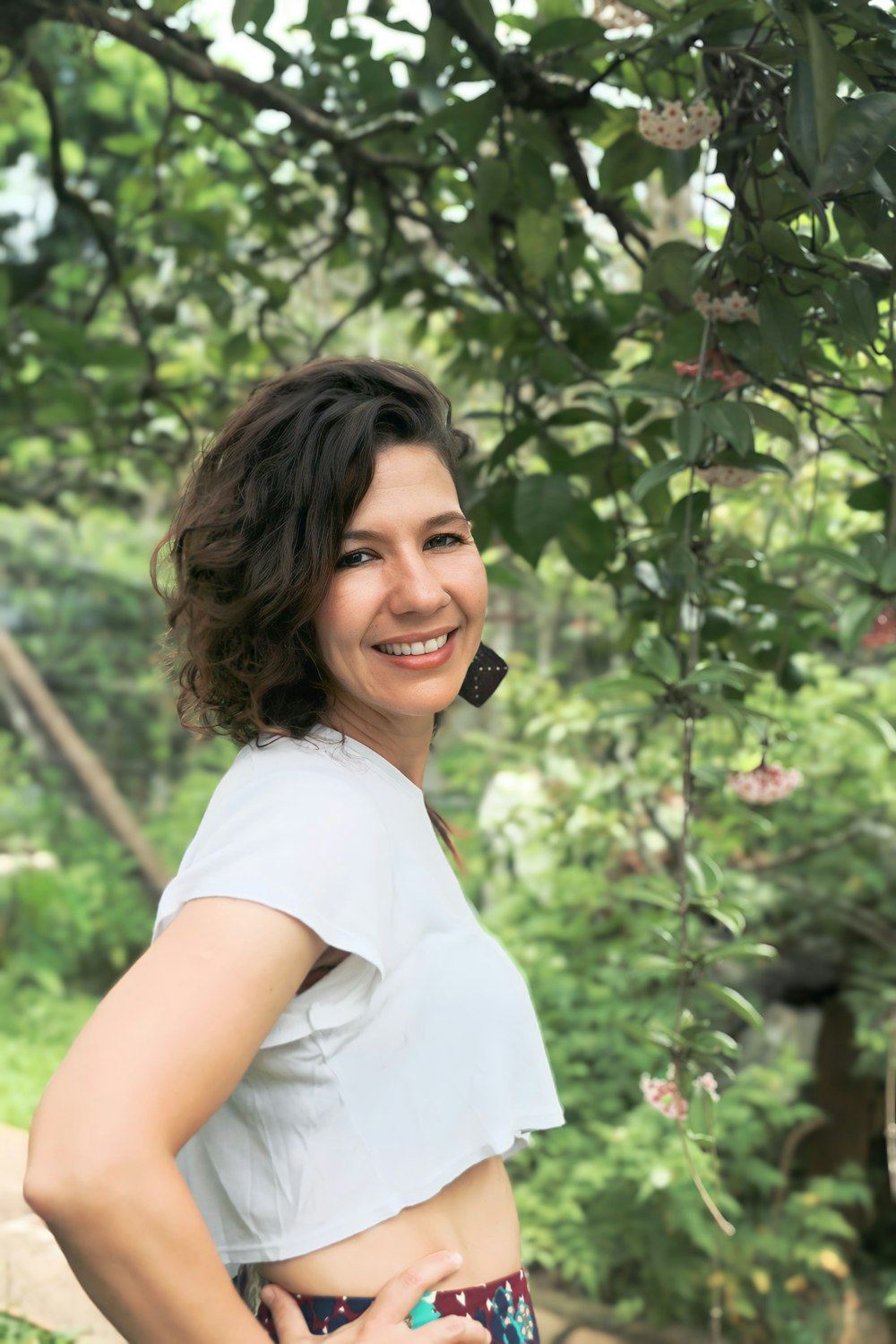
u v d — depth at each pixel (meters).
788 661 2.34
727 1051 1.81
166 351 4.84
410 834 1.08
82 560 9.71
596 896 4.82
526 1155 4.70
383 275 3.16
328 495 1.02
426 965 1.03
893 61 1.36
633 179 2.13
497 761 5.60
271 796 0.98
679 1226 4.38
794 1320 4.55
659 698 1.82
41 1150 0.79
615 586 2.35
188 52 2.57
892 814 4.60
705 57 1.62
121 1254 0.79
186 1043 0.83
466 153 2.21
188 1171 1.03
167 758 9.16
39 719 7.77
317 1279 0.97
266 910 0.89
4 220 5.00
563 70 2.07
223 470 1.06
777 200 1.61
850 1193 4.75
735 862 5.02
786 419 1.62
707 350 1.68
